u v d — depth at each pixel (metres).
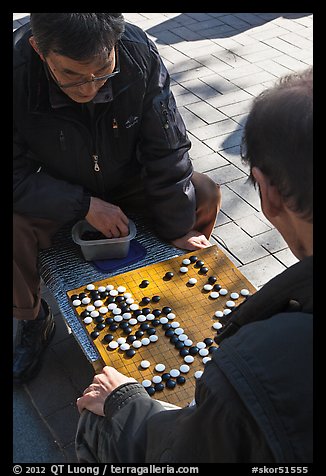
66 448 1.92
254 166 0.94
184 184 2.00
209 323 1.72
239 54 4.27
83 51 1.46
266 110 0.88
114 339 1.68
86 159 1.92
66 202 1.88
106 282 1.85
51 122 1.81
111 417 1.33
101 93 1.75
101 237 2.02
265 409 0.81
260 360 0.83
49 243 2.01
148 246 2.08
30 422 2.00
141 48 1.80
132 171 2.09
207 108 3.61
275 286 0.96
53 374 2.14
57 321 2.35
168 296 1.80
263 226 2.75
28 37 1.75
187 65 4.10
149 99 1.89
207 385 0.88
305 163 0.85
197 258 1.94
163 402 1.45
